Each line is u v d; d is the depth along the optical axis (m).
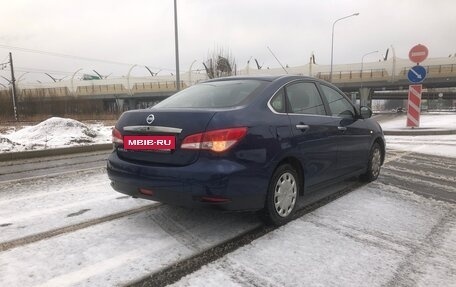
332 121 5.04
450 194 5.66
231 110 3.80
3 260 3.42
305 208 4.89
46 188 6.10
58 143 12.13
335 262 3.38
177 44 23.33
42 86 90.75
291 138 4.21
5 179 6.95
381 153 6.61
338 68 68.81
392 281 3.07
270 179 4.00
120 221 4.42
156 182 3.77
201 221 4.39
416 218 4.54
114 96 85.81
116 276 3.13
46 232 4.09
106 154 10.77
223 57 36.69
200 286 2.97
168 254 3.54
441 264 3.37
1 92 44.38
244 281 3.05
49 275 3.15
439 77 62.41
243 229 4.14
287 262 3.38
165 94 80.88
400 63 64.81
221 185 3.54
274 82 4.47
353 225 4.28
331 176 5.06
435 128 17.25
